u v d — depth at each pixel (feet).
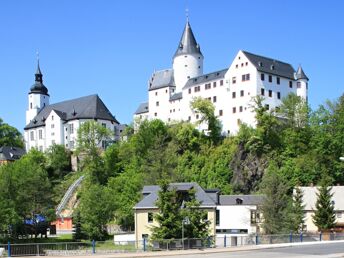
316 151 288.51
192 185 199.11
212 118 352.49
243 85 345.92
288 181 268.00
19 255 120.37
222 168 309.42
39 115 521.65
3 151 463.42
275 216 203.51
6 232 218.38
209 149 332.80
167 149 324.60
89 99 483.92
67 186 373.81
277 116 335.67
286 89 357.41
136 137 361.71
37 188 221.87
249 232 225.56
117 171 358.43
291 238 166.09
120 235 224.74
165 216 145.07
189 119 388.37
